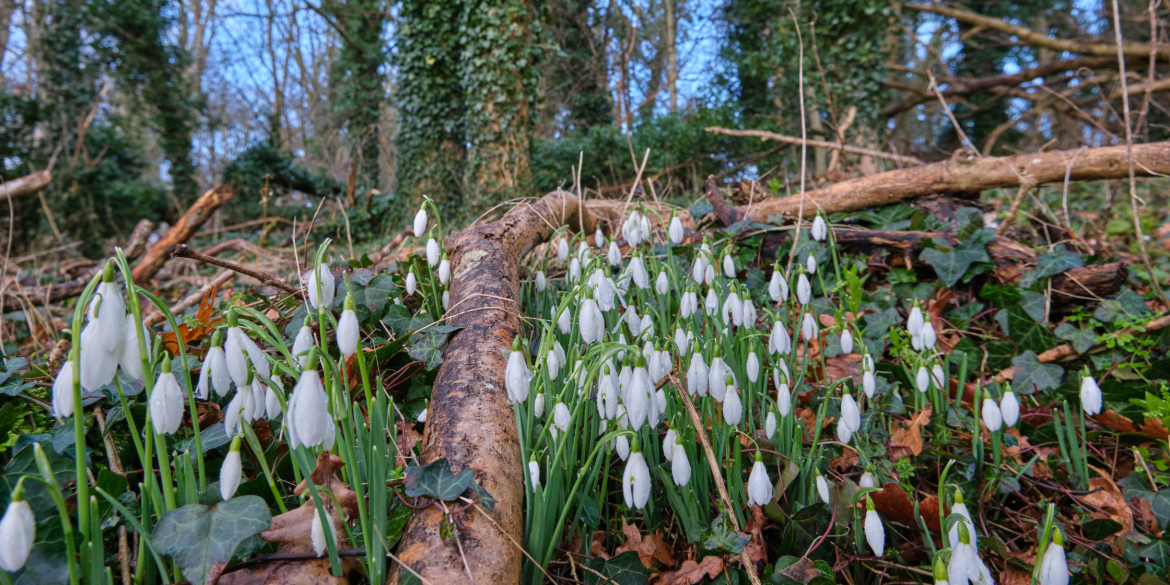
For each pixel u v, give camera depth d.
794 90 11.57
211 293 2.58
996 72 15.42
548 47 10.41
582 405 1.56
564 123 16.03
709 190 4.05
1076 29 12.92
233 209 14.63
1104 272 2.82
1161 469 2.01
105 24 13.72
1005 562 1.66
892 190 3.92
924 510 1.71
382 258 4.26
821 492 1.58
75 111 13.14
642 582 1.43
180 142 15.63
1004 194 5.83
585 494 1.53
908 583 1.66
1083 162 3.70
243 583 1.16
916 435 1.96
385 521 1.16
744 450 1.68
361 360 1.21
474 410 1.61
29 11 13.49
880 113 9.41
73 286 5.24
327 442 1.17
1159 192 6.27
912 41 16.83
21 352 4.14
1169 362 2.39
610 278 1.82
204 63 21.66
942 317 3.10
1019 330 2.77
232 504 1.11
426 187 10.98
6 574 1.05
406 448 1.70
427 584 1.16
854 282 2.68
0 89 13.18
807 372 2.44
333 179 16.83
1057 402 2.40
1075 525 1.93
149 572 1.16
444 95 10.86
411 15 10.52
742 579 1.56
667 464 1.66
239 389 1.15
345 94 16.62
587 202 4.30
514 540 1.31
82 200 11.54
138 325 1.01
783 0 9.91
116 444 1.63
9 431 1.65
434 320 2.36
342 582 1.18
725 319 1.83
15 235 10.94
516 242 2.79
